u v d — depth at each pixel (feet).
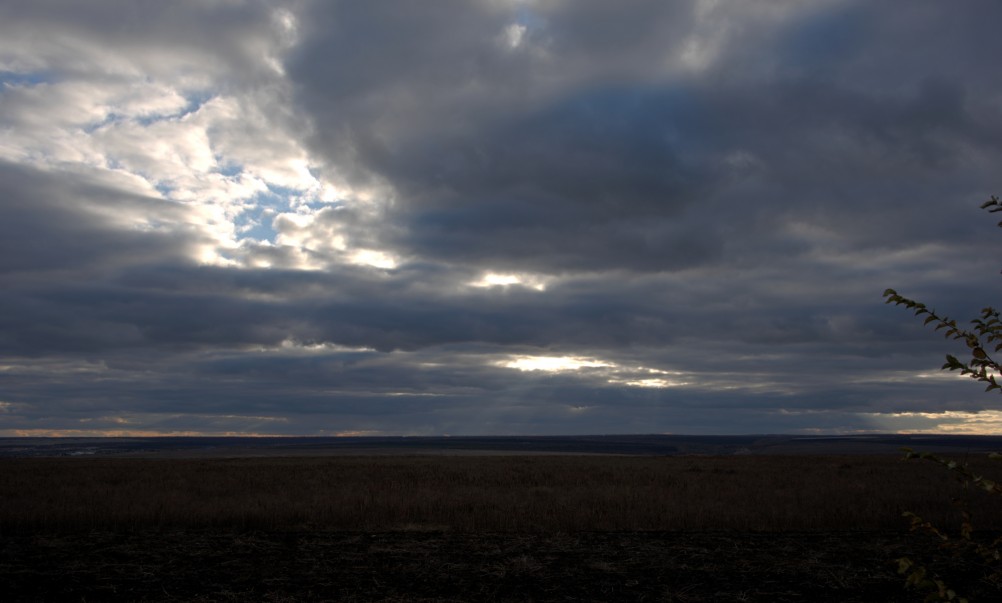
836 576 41.16
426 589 38.29
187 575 41.68
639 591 38.09
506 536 55.52
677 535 55.98
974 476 11.51
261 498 80.64
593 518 62.44
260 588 38.50
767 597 36.91
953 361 11.99
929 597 11.39
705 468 147.74
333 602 35.45
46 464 178.09
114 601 35.76
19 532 57.93
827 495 82.23
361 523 61.98
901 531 57.41
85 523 61.36
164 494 86.02
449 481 110.83
